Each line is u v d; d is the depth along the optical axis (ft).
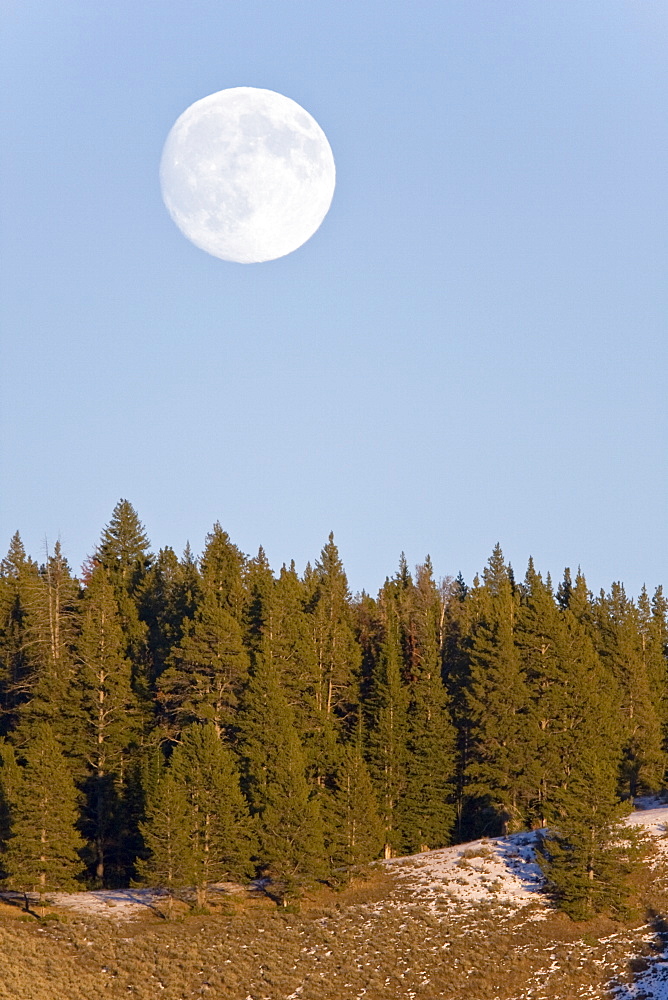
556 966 235.61
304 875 271.90
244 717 314.76
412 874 288.10
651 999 220.02
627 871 260.42
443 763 331.36
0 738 318.86
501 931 250.78
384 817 320.91
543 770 317.01
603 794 260.62
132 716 330.13
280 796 276.21
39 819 274.98
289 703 331.36
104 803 310.86
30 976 225.56
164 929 257.75
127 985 228.43
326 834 282.15
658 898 258.98
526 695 327.67
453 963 238.07
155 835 269.64
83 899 281.13
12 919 263.29
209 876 270.05
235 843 272.72
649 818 308.19
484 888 272.51
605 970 233.14
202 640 325.01
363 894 278.26
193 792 276.21
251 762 300.61
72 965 236.02
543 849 288.51
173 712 328.70
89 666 328.49
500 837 311.27
